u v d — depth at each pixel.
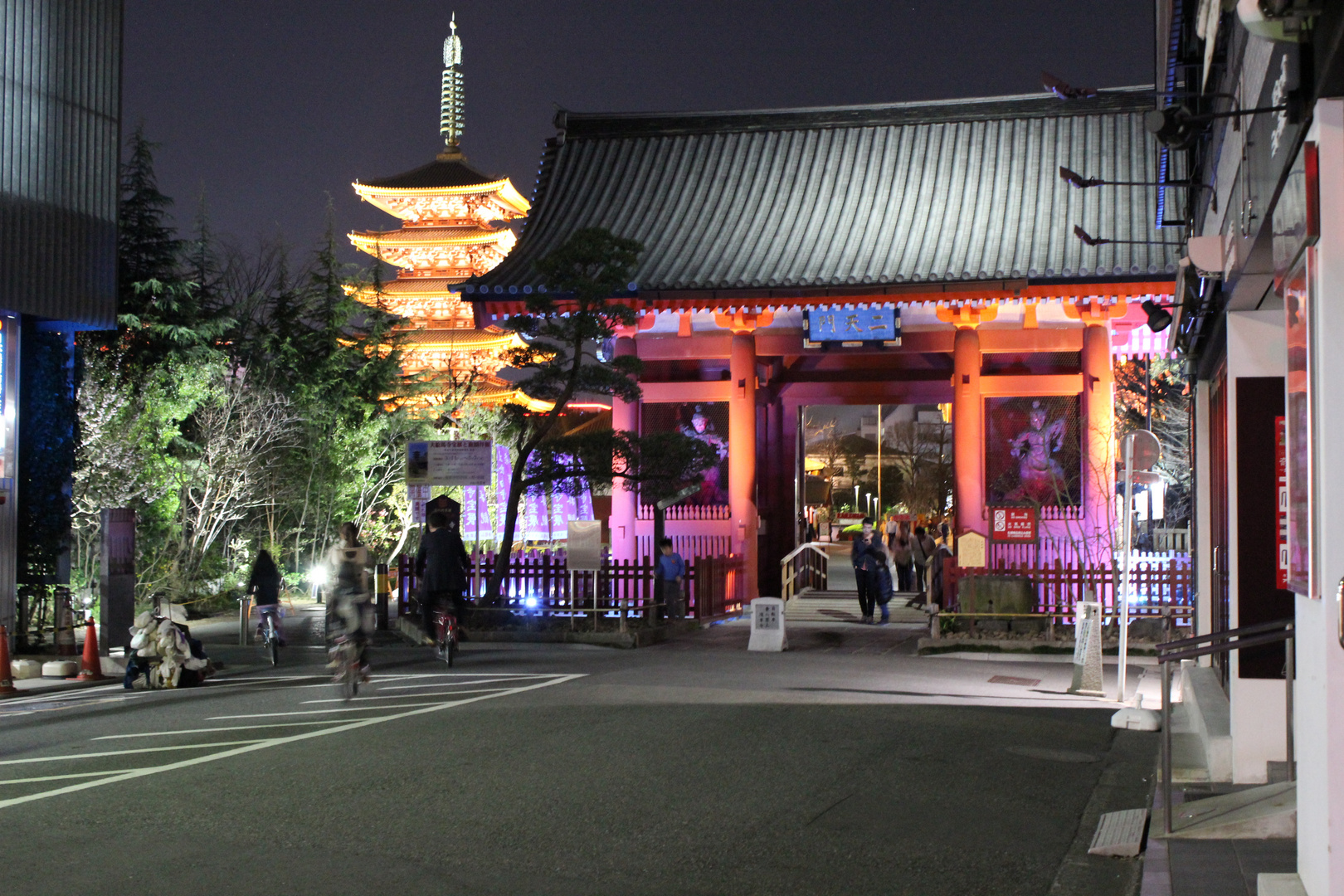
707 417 31.30
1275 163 6.28
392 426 43.94
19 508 21.12
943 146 33.09
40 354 21.44
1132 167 30.80
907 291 27.94
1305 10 5.05
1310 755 5.64
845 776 9.79
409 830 7.98
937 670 18.09
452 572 19.11
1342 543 5.18
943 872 7.24
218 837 7.78
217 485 34.41
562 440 24.55
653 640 22.66
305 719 12.71
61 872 7.01
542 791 9.12
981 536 23.73
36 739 11.86
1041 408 28.66
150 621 16.42
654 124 35.53
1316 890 5.50
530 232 32.81
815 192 32.72
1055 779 10.06
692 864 7.25
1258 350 9.44
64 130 20.88
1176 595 22.50
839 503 73.94
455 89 70.62
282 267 44.47
